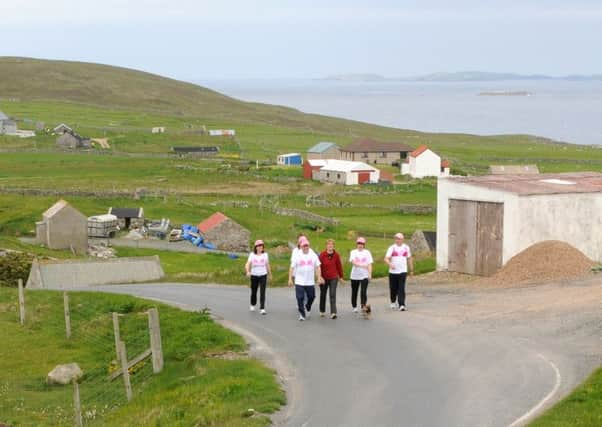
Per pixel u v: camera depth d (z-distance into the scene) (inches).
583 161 6712.6
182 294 1264.8
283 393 705.0
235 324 983.6
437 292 1139.9
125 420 716.0
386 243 3107.8
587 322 883.4
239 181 5137.8
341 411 653.9
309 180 5315.0
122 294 1273.4
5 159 5689.0
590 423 573.3
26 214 3535.9
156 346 844.6
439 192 1320.1
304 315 989.8
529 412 628.4
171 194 4407.0
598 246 1302.9
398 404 665.6
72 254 2878.9
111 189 4443.9
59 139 6491.1
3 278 2006.6
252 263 1037.8
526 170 5880.9
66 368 946.7
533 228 1236.5
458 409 645.9
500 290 1111.6
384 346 852.0
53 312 1230.9
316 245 3051.2
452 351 818.2
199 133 7854.3
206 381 748.6
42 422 786.2
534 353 788.6
